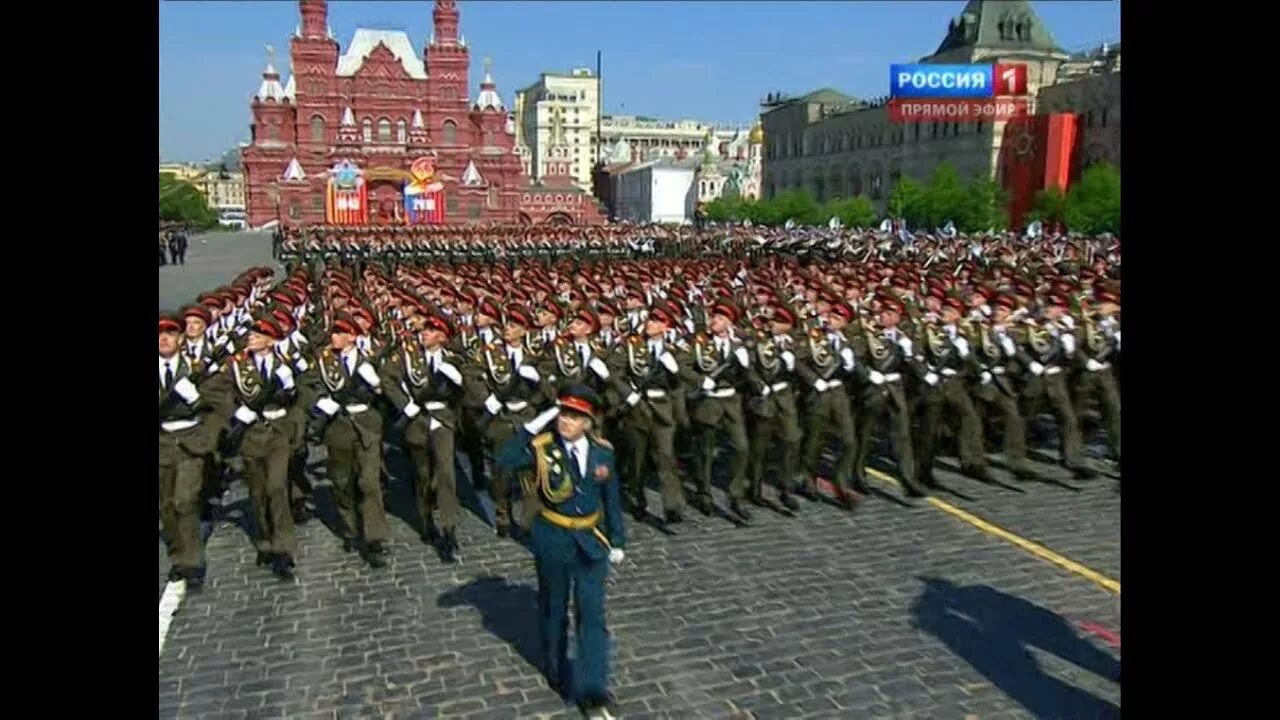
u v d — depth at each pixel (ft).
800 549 34.83
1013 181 253.85
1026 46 333.83
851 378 41.34
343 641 27.68
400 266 109.70
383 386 35.14
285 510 33.19
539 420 24.68
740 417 38.78
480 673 25.61
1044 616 28.58
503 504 36.73
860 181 344.90
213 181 476.95
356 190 293.43
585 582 23.65
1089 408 45.03
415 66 316.81
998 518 38.06
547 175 385.29
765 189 422.41
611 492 24.06
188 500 32.01
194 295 113.50
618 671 25.39
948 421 46.62
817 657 26.08
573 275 78.18
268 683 25.14
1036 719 22.80
